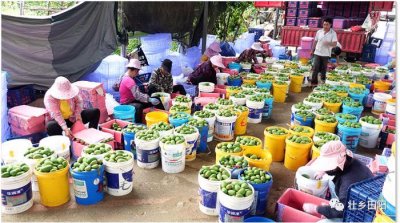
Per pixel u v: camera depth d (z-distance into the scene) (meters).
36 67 6.27
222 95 7.71
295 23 14.56
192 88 8.02
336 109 7.04
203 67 8.41
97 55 7.05
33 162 3.91
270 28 19.12
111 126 5.48
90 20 6.71
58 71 6.50
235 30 14.00
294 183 4.34
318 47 10.08
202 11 9.91
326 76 10.01
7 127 5.16
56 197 3.78
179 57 9.23
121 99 6.34
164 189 4.29
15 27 5.80
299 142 4.83
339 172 3.40
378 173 3.95
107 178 4.03
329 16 15.24
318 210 3.31
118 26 7.59
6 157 4.15
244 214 3.33
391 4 14.26
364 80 9.45
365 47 14.59
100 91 5.98
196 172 4.76
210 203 3.75
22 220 3.55
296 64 11.59
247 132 6.42
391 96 7.78
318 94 7.61
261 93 7.51
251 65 10.86
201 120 5.36
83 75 7.00
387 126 5.96
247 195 3.31
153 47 8.38
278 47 14.57
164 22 8.63
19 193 3.60
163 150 4.59
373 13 15.93
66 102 4.98
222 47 11.70
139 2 7.79
